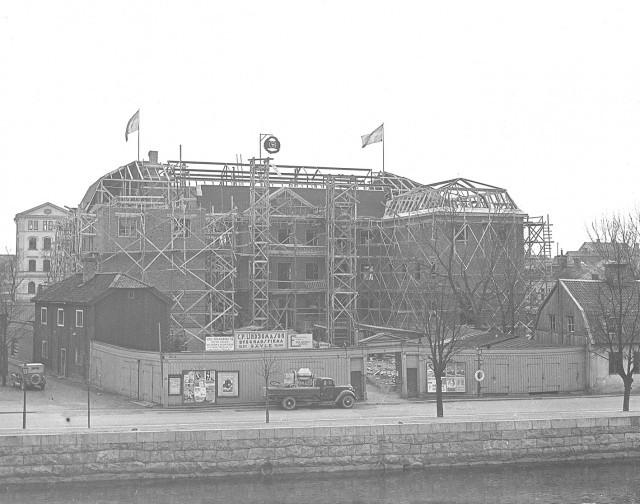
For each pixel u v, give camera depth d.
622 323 60.16
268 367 52.94
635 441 48.53
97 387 65.50
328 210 93.38
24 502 40.00
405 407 56.47
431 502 41.00
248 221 95.25
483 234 88.69
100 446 42.94
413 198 98.56
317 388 55.78
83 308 69.06
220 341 59.34
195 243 86.00
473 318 80.94
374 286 100.19
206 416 51.59
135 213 85.94
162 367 56.28
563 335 68.75
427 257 84.56
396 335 78.44
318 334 94.31
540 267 95.12
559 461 47.53
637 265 79.69
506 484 44.06
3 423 47.88
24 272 149.62
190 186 103.00
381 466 45.31
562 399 60.66
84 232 90.81
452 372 62.19
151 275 84.25
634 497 42.06
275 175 105.00
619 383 64.69
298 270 98.56
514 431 47.16
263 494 41.94
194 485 43.06
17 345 88.38
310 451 44.72
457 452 46.34
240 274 94.12
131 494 41.56
